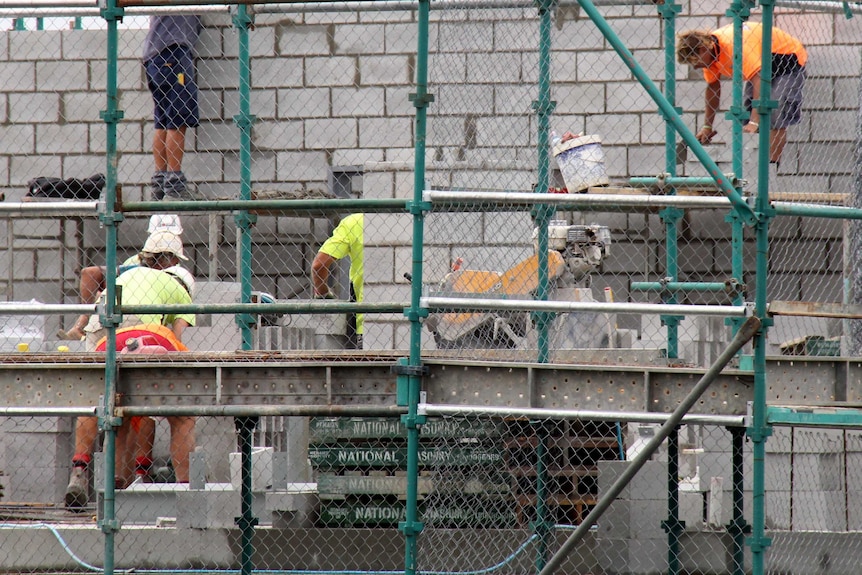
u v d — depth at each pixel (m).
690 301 45.38
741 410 27.36
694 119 46.56
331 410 28.05
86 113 49.75
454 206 29.41
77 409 28.34
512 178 33.84
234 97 49.03
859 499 31.39
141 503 31.45
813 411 26.48
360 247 40.19
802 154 43.41
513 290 32.28
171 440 33.12
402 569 30.44
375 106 48.59
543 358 29.75
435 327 33.38
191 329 38.47
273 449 32.94
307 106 48.78
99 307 28.42
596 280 46.12
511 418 29.12
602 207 31.14
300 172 48.72
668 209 33.50
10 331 39.19
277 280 47.97
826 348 34.66
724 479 30.06
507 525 30.59
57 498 35.69
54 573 30.62
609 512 29.33
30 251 48.75
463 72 35.22
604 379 27.88
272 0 28.89
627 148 46.81
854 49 43.12
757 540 26.34
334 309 28.06
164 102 44.47
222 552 30.41
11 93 50.06
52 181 47.47
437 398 28.34
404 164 38.56
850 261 39.28
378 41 48.62
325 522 30.88
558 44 47.25
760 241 26.53
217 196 48.34
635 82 46.84
